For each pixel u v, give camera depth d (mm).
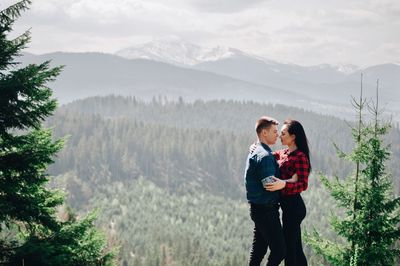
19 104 7738
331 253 10031
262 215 6484
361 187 10117
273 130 6582
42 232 9125
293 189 6562
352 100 10375
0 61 7727
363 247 9875
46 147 8594
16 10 7656
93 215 9383
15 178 8172
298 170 6695
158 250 120188
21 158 8047
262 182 6328
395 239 9820
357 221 9844
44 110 8094
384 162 10148
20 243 8391
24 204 8203
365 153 10086
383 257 9664
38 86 7902
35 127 8312
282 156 7105
